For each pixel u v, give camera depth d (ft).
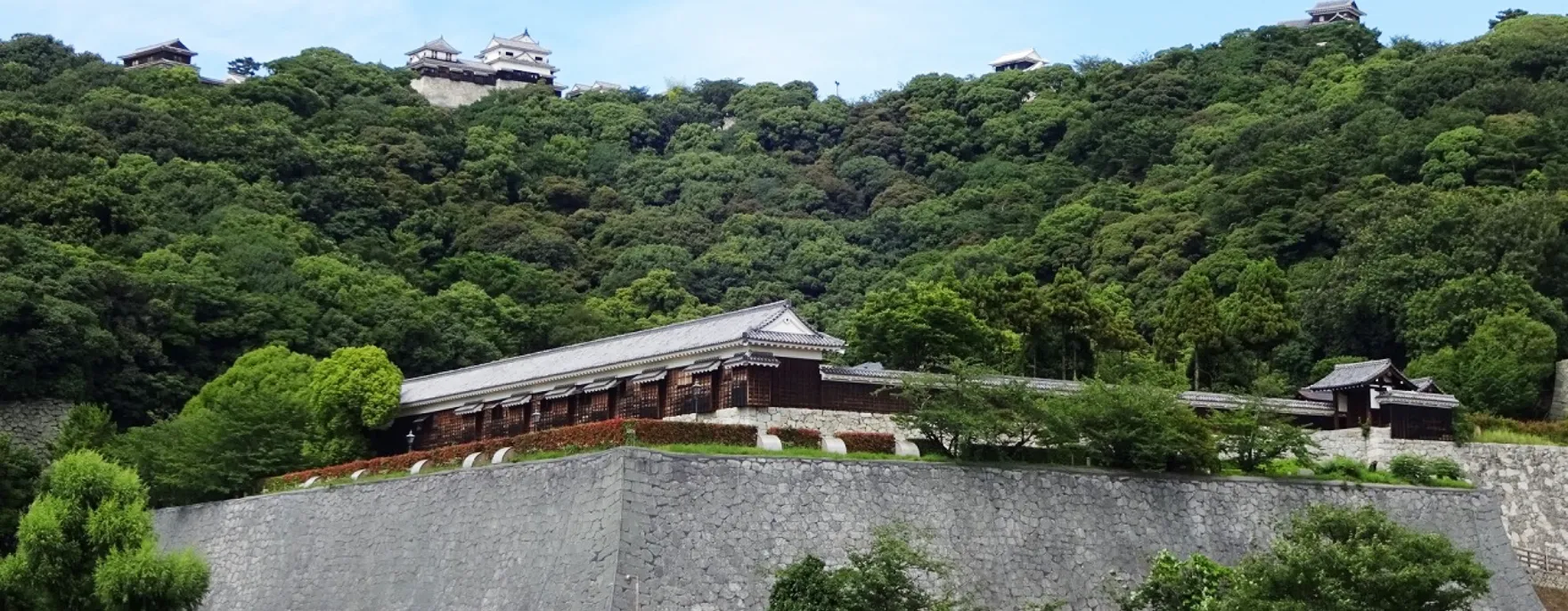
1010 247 415.85
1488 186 338.75
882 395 211.61
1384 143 374.43
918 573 179.83
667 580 169.89
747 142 568.82
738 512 177.78
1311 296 306.96
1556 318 276.00
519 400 237.25
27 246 304.91
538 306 385.09
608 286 432.66
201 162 423.23
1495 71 425.28
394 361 329.52
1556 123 376.48
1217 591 166.30
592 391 224.74
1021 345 268.41
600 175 546.67
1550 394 265.34
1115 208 423.23
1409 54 524.52
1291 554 156.76
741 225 479.00
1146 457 197.67
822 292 442.91
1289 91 510.17
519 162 526.57
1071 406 198.90
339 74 558.56
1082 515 192.65
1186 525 196.75
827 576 156.35
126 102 434.30
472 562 186.80
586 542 173.99
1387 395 234.99
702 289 438.40
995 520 188.44
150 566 174.91
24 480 235.20
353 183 440.04
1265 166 381.19
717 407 207.51
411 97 561.02
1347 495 205.87
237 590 212.23
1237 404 224.94
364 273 365.61
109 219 351.46
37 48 522.88
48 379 280.51
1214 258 344.28
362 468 218.18
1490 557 205.77
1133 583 189.16
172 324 305.32
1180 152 472.03
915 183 518.37
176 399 296.92
